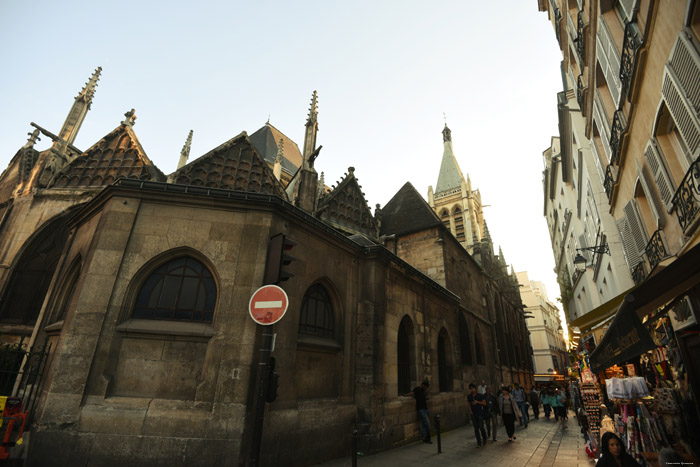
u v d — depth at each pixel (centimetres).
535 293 6631
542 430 1410
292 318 761
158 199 747
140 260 696
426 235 2034
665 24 554
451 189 5044
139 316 677
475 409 1018
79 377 598
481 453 896
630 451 609
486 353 2198
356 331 957
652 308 516
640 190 878
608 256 1376
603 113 1032
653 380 866
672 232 702
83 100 2030
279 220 788
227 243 735
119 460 562
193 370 645
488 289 2641
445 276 1862
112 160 1659
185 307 698
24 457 548
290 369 724
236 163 1669
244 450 586
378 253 1039
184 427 588
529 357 3859
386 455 836
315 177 1811
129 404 600
